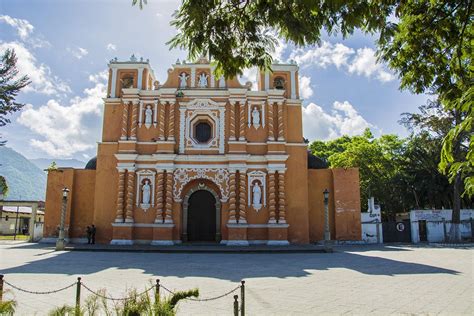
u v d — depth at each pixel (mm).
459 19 6152
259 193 30516
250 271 16219
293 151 31500
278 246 28203
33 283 12891
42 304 10109
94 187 32219
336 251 25672
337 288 12352
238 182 30469
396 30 6234
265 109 32094
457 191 35781
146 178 30766
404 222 36312
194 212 31547
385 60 7062
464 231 36719
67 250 25297
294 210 30578
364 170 43062
